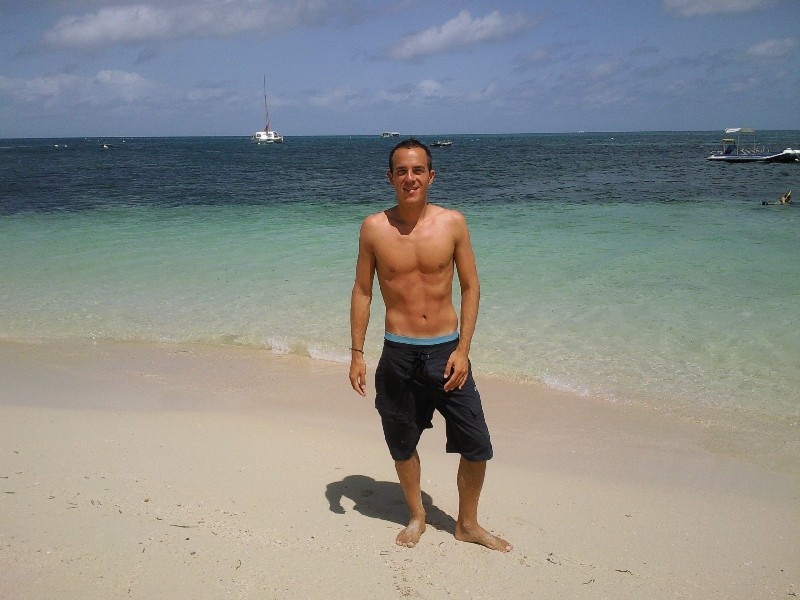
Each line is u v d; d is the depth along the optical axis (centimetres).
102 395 525
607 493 370
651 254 1069
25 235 1313
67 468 379
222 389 542
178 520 319
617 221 1480
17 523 310
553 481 385
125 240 1252
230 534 307
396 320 288
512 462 412
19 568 274
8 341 666
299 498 351
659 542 317
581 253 1087
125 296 834
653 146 9719
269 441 433
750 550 311
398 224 286
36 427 448
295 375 576
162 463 391
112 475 371
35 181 3022
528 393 531
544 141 15600
